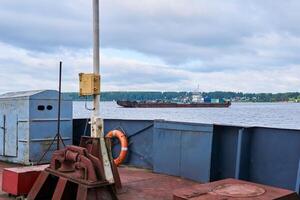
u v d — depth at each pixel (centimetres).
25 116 828
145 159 816
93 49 555
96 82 549
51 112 855
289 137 604
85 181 485
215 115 5003
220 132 679
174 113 5497
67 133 879
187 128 703
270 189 421
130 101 8150
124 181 674
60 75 712
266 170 631
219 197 385
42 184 538
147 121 815
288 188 601
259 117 4456
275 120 3709
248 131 650
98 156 530
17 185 555
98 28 557
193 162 692
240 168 630
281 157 613
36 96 830
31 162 823
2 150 887
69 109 882
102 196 491
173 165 729
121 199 554
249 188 423
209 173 665
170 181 680
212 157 671
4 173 583
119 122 866
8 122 872
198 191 410
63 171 527
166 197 569
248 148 652
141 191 604
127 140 842
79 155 506
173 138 729
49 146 815
